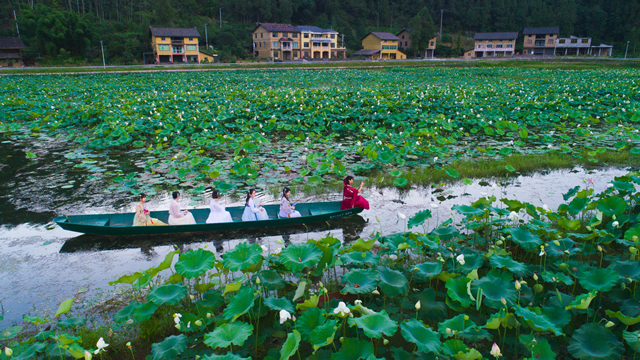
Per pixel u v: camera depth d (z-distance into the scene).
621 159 12.76
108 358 4.68
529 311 4.02
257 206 8.55
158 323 5.13
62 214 9.12
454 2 128.88
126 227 7.70
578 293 5.33
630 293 4.70
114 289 6.27
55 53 72.06
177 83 39.12
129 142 15.70
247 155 14.06
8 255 7.36
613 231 6.63
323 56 93.62
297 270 4.58
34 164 13.09
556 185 10.75
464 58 92.25
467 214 6.62
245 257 4.93
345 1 121.69
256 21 111.50
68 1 95.31
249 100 24.95
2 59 66.12
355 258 5.37
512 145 14.95
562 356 4.33
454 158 13.48
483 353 4.41
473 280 4.74
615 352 3.76
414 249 6.66
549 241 6.06
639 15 107.88
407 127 17.16
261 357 4.55
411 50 99.56
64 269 6.90
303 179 11.59
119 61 73.25
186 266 4.86
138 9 106.19
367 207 8.73
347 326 4.75
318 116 18.61
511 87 32.22
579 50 103.56
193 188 10.88
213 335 3.83
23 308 5.80
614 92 26.97
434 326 4.90
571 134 16.88
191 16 104.12
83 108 20.77
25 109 22.25
